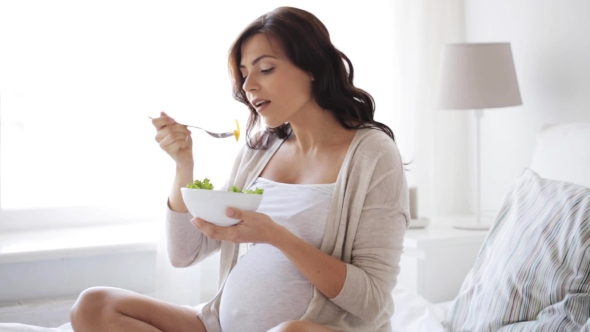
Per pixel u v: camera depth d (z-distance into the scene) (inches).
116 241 90.9
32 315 85.7
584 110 88.0
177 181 63.1
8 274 87.1
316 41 58.3
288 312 55.6
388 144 58.6
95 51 98.5
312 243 57.3
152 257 93.7
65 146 100.0
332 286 53.3
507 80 90.0
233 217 51.1
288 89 58.1
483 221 99.4
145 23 97.9
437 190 111.0
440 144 110.6
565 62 90.7
